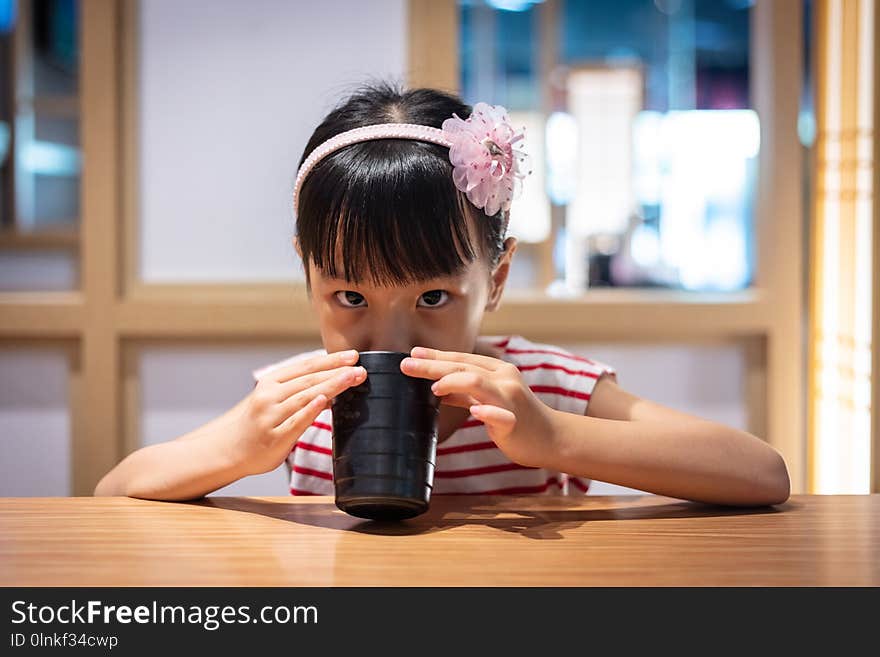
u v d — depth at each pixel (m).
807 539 0.61
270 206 2.04
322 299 0.83
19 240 3.47
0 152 4.11
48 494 2.06
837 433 1.95
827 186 2.00
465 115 0.95
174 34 2.01
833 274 1.97
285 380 0.79
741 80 6.23
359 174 0.80
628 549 0.58
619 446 0.78
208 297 2.00
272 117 2.03
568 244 4.49
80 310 1.98
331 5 2.01
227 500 0.77
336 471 0.65
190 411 2.03
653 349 2.04
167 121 2.02
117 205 1.98
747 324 2.00
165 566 0.52
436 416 0.67
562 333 2.00
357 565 0.53
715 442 0.80
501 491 1.10
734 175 6.09
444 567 0.52
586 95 4.17
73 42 4.82
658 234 6.09
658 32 6.38
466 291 0.82
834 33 1.96
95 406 1.98
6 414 2.04
